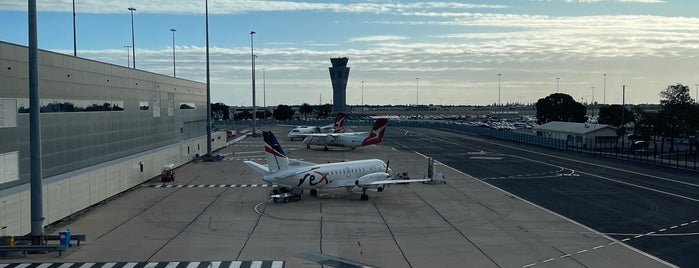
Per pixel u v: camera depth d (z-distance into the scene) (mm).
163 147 81062
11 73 42344
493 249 36719
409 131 196000
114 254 35344
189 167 85938
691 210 50812
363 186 55719
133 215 48312
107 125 61062
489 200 56031
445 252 35906
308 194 59156
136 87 70500
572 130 134000
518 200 56094
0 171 40875
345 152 112938
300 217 47219
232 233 41281
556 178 73250
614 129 128500
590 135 126875
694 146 110875
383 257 34625
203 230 42344
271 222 45188
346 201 55000
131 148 68812
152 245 37656
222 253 35562
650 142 131125
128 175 62594
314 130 153375
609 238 40062
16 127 42938
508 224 44656
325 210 50344
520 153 110625
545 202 55000
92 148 57094
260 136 165875
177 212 49594
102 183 55094
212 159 94875
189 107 99438
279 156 53781
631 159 97875
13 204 39562
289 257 34594
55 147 49219
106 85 60844
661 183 68438
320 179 55344
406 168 84312
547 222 45469
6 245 35781
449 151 115312
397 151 115188
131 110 68688
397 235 40656
